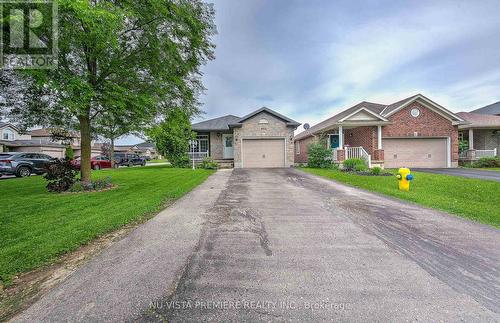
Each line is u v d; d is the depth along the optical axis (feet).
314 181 33.55
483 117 66.13
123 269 9.23
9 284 8.27
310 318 6.47
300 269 9.19
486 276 8.69
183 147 64.08
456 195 22.61
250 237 12.57
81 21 18.60
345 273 8.89
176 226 14.37
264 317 6.52
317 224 14.69
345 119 49.57
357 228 13.91
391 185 28.37
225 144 68.33
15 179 40.09
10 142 93.71
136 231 13.51
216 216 16.48
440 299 7.33
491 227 13.82
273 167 57.98
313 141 62.34
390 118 53.01
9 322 6.40
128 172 49.29
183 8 23.72
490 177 34.96
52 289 7.93
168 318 6.49
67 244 11.47
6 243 11.56
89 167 28.63
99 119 30.25
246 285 8.09
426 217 15.94
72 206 19.01
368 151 52.85
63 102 19.42
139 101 23.58
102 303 7.16
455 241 11.88
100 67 24.52
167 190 26.35
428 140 54.29
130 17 21.29
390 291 7.74
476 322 6.32
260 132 58.90
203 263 9.69
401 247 11.23
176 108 29.07
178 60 26.25
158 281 8.36
